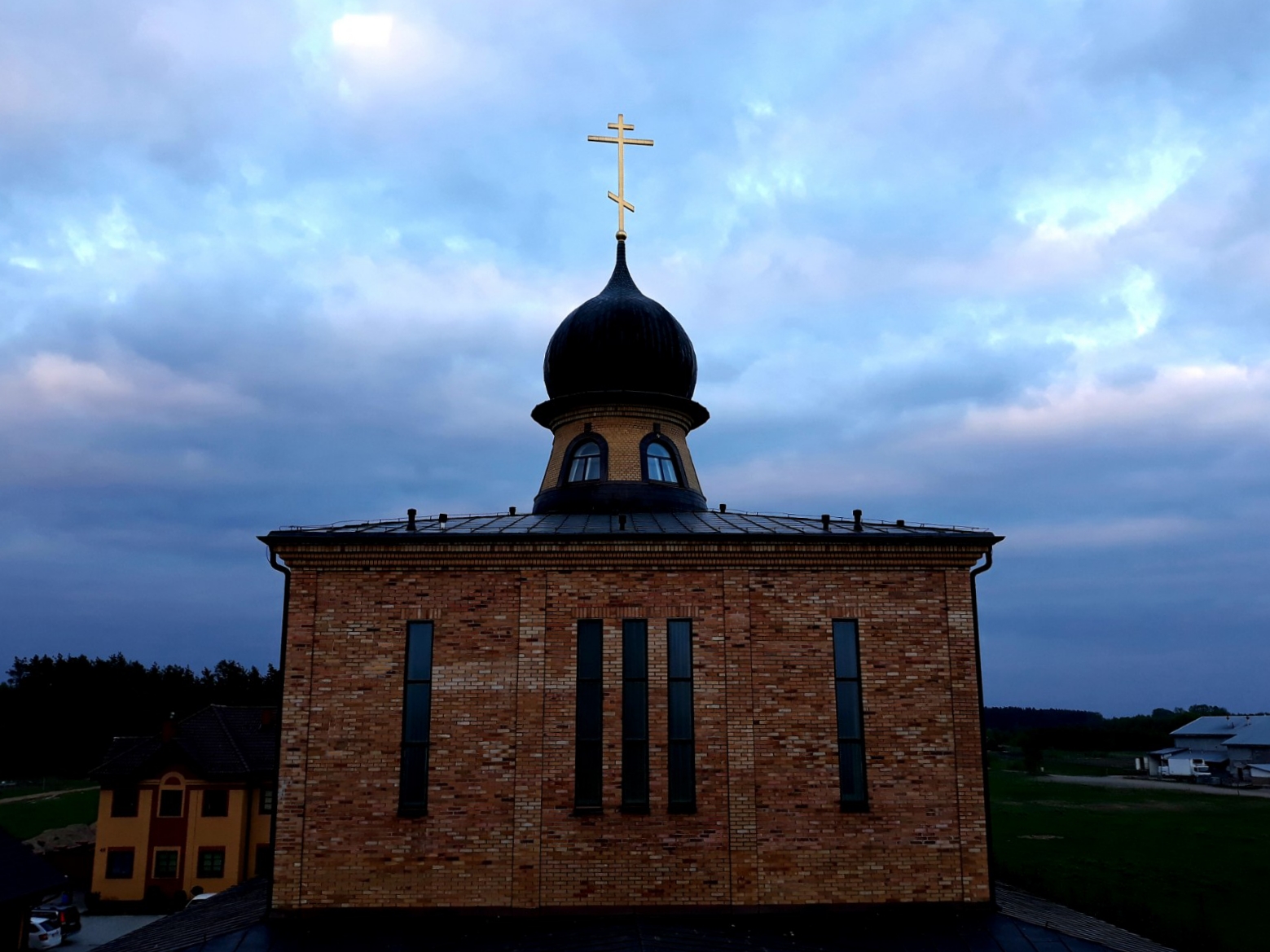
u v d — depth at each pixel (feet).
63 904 134.62
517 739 60.80
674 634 63.31
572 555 63.10
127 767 150.82
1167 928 72.79
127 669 332.39
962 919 58.95
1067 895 89.56
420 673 62.13
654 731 61.26
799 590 63.82
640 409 84.12
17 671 331.77
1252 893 123.75
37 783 293.64
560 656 62.13
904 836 60.70
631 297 86.58
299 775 60.03
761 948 53.93
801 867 59.82
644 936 53.31
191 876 146.10
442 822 59.57
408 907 58.44
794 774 61.05
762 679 62.34
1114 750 426.51
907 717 62.44
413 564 63.10
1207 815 210.18
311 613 62.28
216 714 161.68
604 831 59.62
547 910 58.44
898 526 69.00
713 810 60.23
